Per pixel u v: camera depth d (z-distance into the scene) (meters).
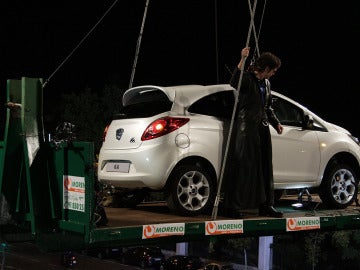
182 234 5.92
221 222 6.20
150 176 6.52
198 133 6.77
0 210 5.94
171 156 6.55
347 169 8.11
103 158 7.03
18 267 28.59
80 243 5.37
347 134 8.34
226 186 6.75
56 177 5.61
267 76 6.92
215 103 7.12
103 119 21.08
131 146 6.71
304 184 7.66
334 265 23.91
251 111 6.78
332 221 7.14
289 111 7.77
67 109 20.97
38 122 5.71
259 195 6.75
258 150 6.78
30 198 5.54
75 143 5.34
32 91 5.70
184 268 26.38
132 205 7.84
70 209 5.42
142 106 7.08
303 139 7.65
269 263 25.69
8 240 6.10
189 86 7.15
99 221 5.67
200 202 6.74
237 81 6.66
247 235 6.52
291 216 6.95
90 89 21.44
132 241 5.62
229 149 6.91
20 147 5.89
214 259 28.91
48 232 5.62
